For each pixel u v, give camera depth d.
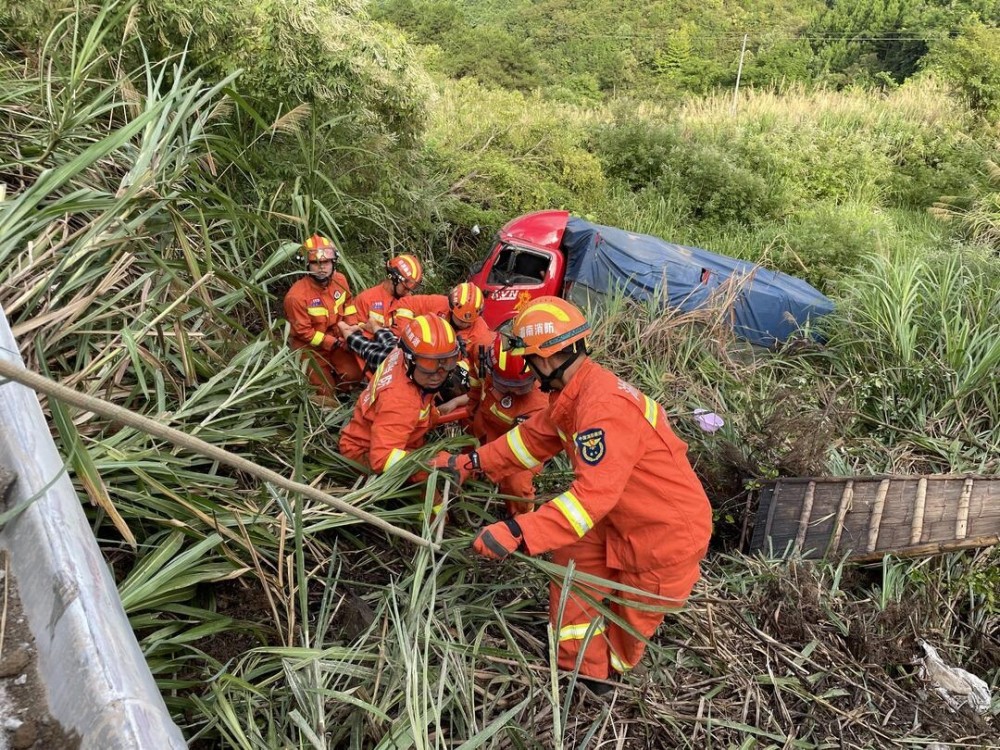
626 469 2.62
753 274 7.66
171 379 2.85
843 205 14.28
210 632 2.28
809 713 3.03
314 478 3.15
